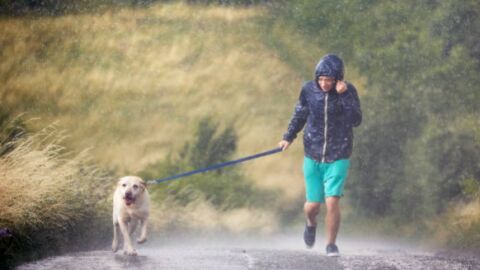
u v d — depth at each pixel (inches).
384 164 593.0
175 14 1026.1
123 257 360.5
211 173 622.8
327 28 666.2
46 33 974.4
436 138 570.3
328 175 382.6
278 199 634.8
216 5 1039.6
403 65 603.8
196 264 338.0
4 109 724.0
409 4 631.2
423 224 560.7
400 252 429.4
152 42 951.6
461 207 549.3
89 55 920.9
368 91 605.0
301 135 703.7
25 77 836.6
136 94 802.8
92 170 541.6
